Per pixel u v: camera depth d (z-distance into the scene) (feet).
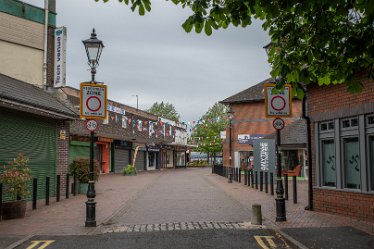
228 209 45.50
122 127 149.48
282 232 30.35
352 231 30.35
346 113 37.58
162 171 176.04
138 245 27.53
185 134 252.62
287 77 22.80
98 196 60.44
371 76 23.06
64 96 66.49
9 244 27.63
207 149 219.61
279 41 23.09
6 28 59.77
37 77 63.26
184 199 56.18
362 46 19.89
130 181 96.94
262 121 135.64
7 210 38.45
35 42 63.05
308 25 22.15
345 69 22.44
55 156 60.85
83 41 36.17
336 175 39.06
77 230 32.83
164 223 36.37
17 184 40.14
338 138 38.88
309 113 43.75
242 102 138.62
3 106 46.19
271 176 61.16
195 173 150.61
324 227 32.19
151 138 184.03
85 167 64.34
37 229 33.37
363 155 35.32
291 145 94.94
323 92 41.42
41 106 50.88
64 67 64.69
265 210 43.52
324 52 22.36
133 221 37.81
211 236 30.14
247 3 20.25
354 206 36.52
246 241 28.40
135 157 166.30
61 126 62.18
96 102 35.96
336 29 22.27
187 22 20.12
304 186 76.84
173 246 27.09
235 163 137.80
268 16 22.22
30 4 62.75
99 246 27.32
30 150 53.98
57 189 53.52
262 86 139.95
